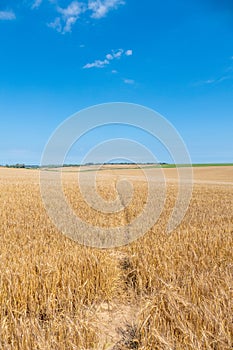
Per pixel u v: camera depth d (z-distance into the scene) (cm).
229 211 1372
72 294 472
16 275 461
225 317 365
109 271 537
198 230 842
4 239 749
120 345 378
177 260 586
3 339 341
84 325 363
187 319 382
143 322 384
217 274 507
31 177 3928
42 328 382
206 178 5634
